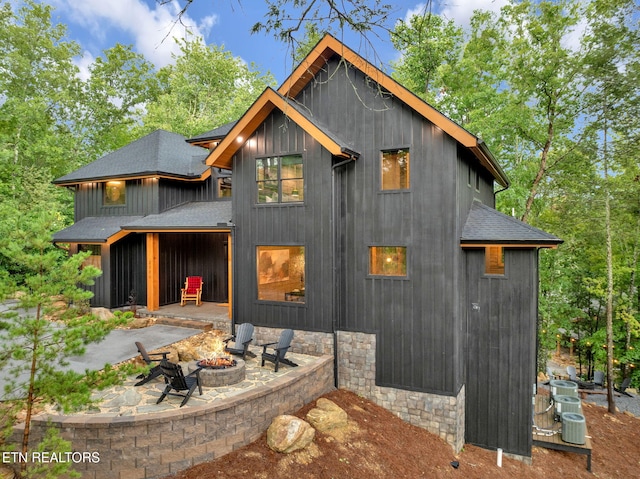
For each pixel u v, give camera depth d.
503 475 9.00
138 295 15.34
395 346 10.33
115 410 6.88
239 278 11.99
